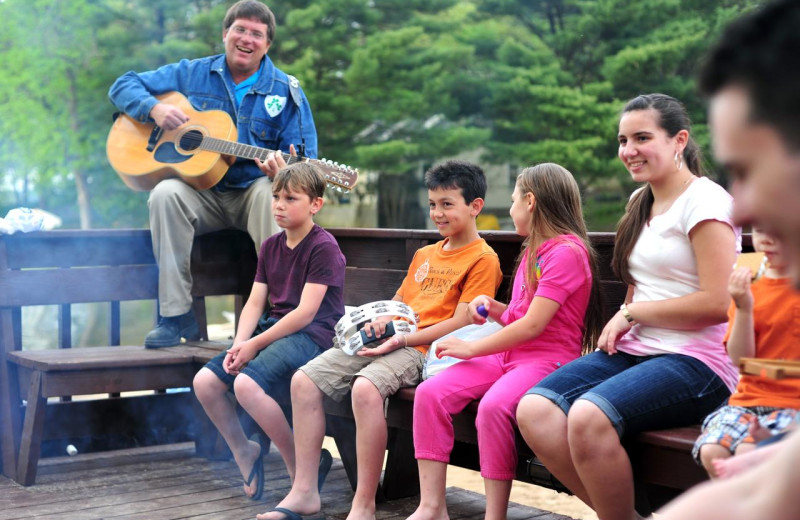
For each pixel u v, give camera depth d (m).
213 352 3.87
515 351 2.77
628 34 13.76
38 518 3.15
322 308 3.34
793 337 1.97
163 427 4.30
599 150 13.39
